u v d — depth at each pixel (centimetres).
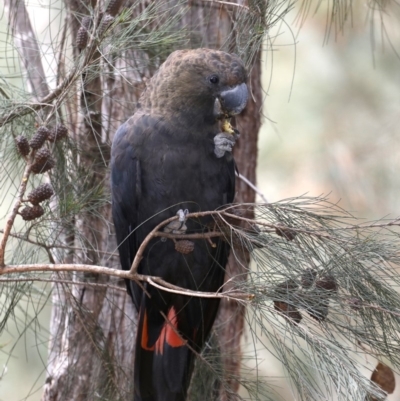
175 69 597
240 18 605
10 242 621
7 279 534
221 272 645
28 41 638
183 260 621
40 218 573
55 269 490
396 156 1067
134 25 565
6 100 569
